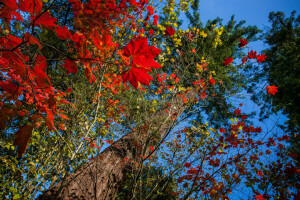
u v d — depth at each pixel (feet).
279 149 9.70
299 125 12.49
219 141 8.15
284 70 17.87
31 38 1.55
